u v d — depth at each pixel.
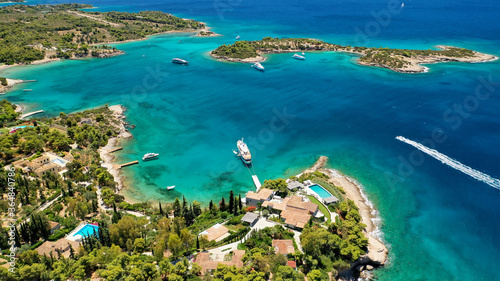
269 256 89.94
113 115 199.25
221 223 109.50
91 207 113.44
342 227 102.62
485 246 105.06
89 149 156.00
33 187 119.00
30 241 96.31
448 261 100.25
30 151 146.38
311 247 92.62
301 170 146.88
